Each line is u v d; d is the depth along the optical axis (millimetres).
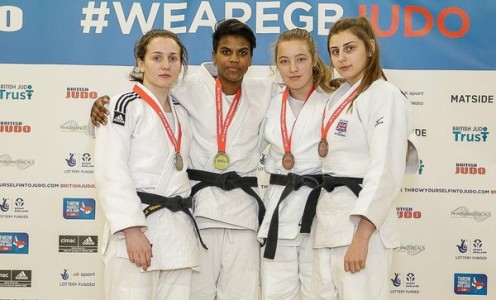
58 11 3881
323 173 2764
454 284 3871
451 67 3883
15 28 3881
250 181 2928
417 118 3883
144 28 3877
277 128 2953
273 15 3873
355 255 2498
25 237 3877
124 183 2506
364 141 2643
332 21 3873
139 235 2500
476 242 3861
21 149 3867
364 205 2471
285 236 2852
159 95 2748
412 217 3883
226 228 2857
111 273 2590
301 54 2816
